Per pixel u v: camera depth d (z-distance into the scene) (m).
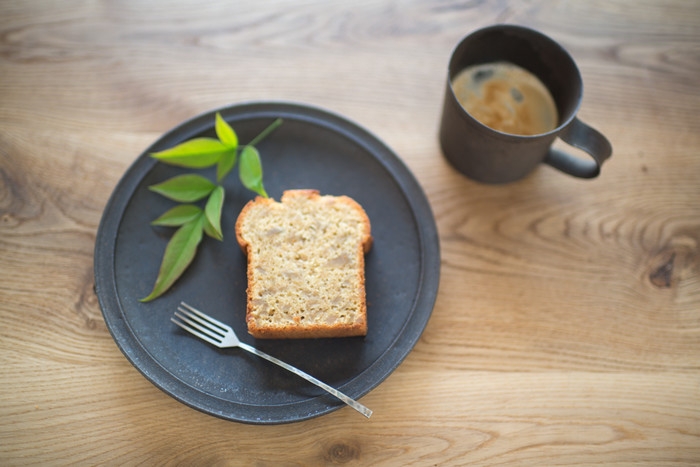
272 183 0.54
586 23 0.60
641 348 0.52
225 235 0.52
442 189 0.55
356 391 0.47
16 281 0.51
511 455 0.49
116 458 0.48
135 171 0.52
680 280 0.54
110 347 0.50
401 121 0.57
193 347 0.49
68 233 0.53
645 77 0.59
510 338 0.52
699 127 0.58
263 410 0.47
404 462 0.49
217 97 0.57
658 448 0.49
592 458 0.49
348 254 0.51
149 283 0.51
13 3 0.58
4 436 0.48
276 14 0.59
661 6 0.60
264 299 0.49
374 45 0.59
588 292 0.53
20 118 0.56
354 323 0.48
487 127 0.49
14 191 0.54
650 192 0.56
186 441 0.49
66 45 0.58
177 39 0.58
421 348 0.51
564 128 0.49
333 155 0.54
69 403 0.49
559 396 0.50
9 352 0.50
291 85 0.58
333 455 0.49
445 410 0.50
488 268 0.53
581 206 0.55
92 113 0.56
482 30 0.52
